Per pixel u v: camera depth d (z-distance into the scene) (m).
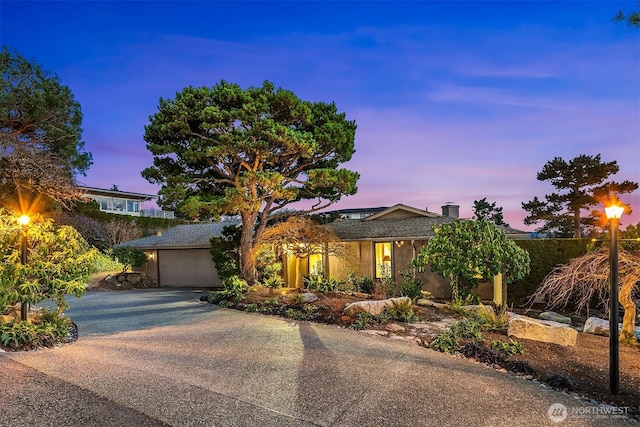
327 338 7.84
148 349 6.91
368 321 9.09
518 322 7.93
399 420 4.27
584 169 23.75
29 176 14.03
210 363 6.11
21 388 4.67
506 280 11.10
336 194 15.45
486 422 4.29
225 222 24.16
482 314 9.29
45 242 7.65
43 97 14.10
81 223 25.22
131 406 4.37
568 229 25.03
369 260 16.50
